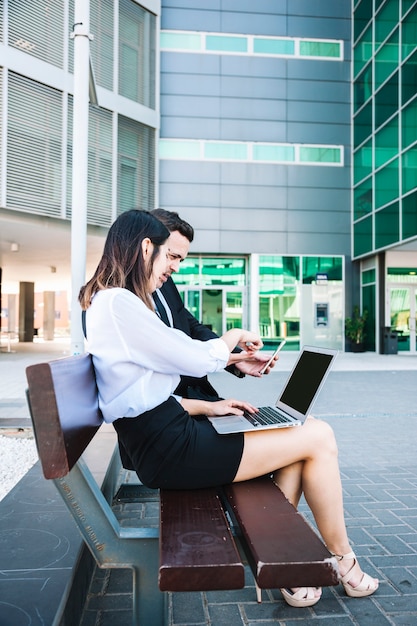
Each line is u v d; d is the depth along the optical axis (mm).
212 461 1664
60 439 1130
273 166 18625
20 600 1533
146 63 15211
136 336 1536
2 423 4992
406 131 14945
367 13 17672
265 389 9188
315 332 18844
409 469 4086
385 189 16328
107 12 13852
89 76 4945
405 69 14945
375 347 18438
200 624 1890
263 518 1462
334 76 18906
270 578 1200
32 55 11727
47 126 12062
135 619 1463
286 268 18703
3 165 11219
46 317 29672
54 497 2533
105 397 1592
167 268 2545
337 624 1875
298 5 18750
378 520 2945
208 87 18359
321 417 6441
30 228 12234
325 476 1842
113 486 3162
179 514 1489
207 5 18344
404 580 2209
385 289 18125
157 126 15430
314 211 18828
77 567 1808
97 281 1643
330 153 18891
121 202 14359
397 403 7512
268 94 18625
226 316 18859
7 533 2066
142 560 1461
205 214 18344
